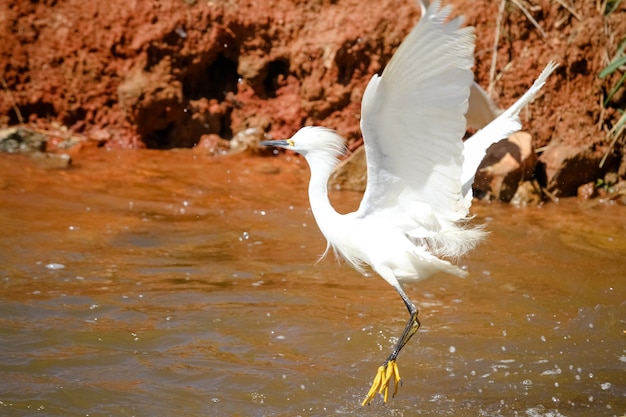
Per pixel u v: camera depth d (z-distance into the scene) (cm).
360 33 1753
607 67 1533
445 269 852
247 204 1495
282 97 1834
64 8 1836
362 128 763
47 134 1812
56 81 1825
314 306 1079
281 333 998
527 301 1109
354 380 898
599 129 1653
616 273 1209
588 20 1670
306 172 1705
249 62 1822
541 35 1695
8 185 1510
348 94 1783
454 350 966
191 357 930
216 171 1678
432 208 823
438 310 1080
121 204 1460
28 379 862
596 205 1560
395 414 827
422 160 780
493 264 1241
